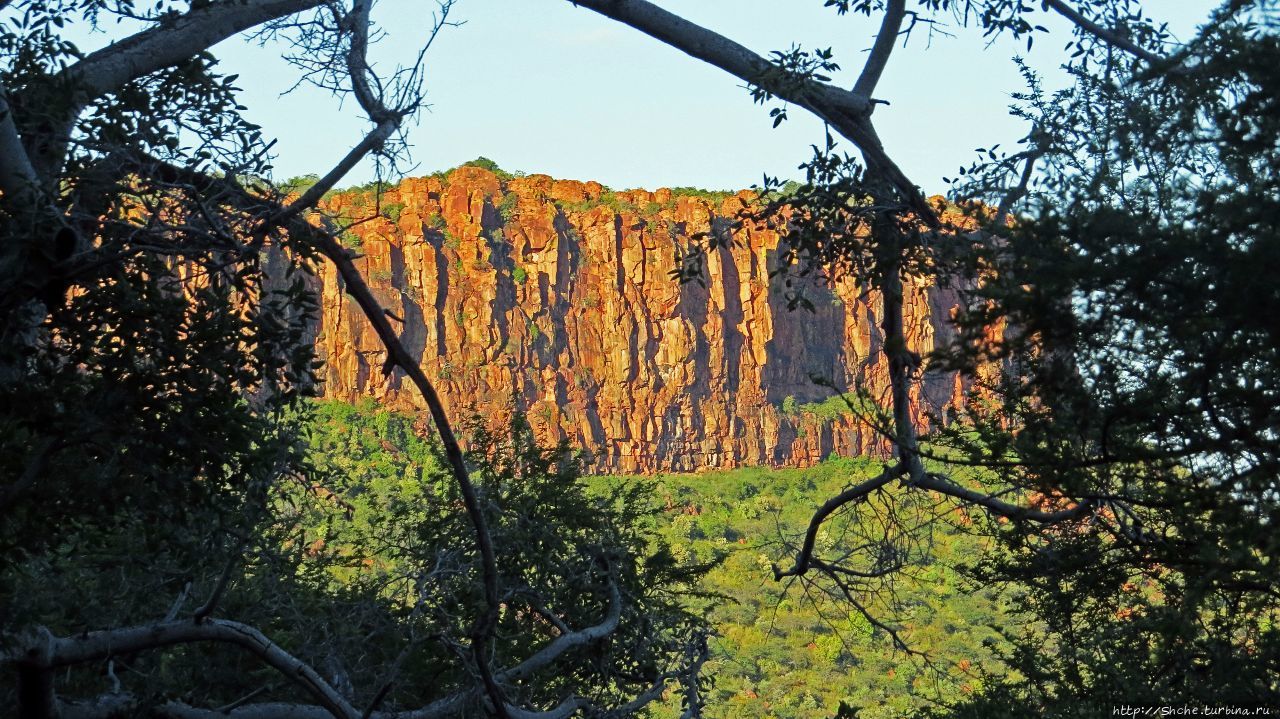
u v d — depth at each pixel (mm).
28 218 6344
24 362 6867
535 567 15008
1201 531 7285
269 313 7336
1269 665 7887
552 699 13562
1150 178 5781
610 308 137250
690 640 13688
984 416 8266
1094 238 5258
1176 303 5152
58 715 7973
